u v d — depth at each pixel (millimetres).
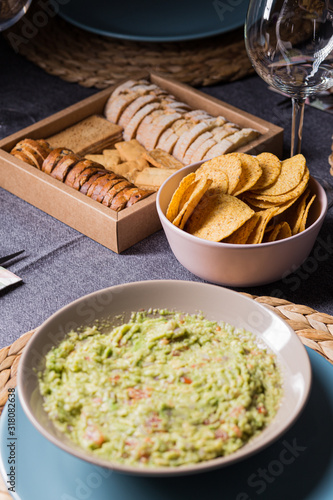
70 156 1202
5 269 1077
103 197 1141
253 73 1636
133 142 1339
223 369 712
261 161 1061
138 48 1687
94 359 732
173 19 1654
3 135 1435
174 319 825
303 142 1388
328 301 1008
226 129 1305
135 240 1136
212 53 1669
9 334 967
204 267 981
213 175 1021
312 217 1038
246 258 942
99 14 1669
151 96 1407
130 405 678
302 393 683
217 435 650
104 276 1075
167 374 715
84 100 1408
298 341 747
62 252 1124
